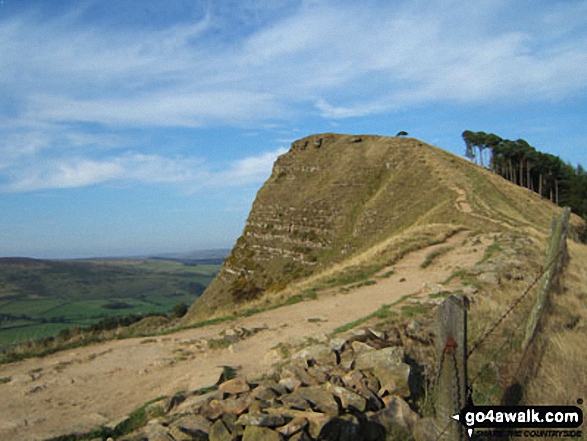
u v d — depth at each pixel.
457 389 4.41
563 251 13.25
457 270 16.89
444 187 57.94
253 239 81.38
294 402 5.55
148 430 5.49
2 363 9.12
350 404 5.62
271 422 5.04
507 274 14.02
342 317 11.53
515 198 60.94
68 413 6.46
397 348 6.99
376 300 13.34
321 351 7.44
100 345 10.49
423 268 18.64
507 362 7.59
